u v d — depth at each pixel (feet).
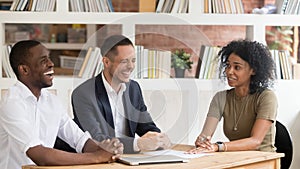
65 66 23.79
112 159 9.45
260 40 15.51
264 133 11.99
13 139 9.66
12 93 10.03
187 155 10.30
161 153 9.78
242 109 12.54
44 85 10.28
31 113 10.18
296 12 15.69
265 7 16.07
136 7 23.73
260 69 12.38
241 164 9.93
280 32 20.59
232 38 21.56
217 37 21.54
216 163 9.63
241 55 12.37
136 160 9.40
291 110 15.76
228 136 12.73
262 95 12.35
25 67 10.13
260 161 10.44
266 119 12.10
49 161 9.14
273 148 12.41
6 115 9.70
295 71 15.87
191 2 15.20
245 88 12.54
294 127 15.80
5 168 10.20
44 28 24.38
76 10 14.94
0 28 14.74
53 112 10.56
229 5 15.44
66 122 10.75
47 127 10.46
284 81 15.69
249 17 15.42
